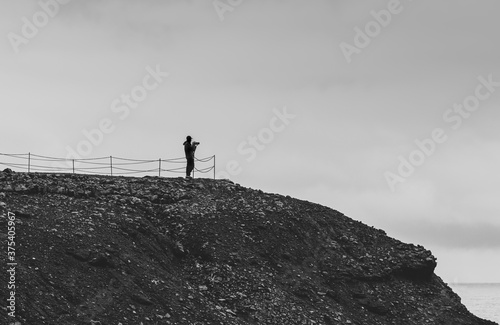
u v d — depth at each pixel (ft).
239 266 168.96
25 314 133.59
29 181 176.04
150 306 148.05
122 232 164.04
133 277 152.97
